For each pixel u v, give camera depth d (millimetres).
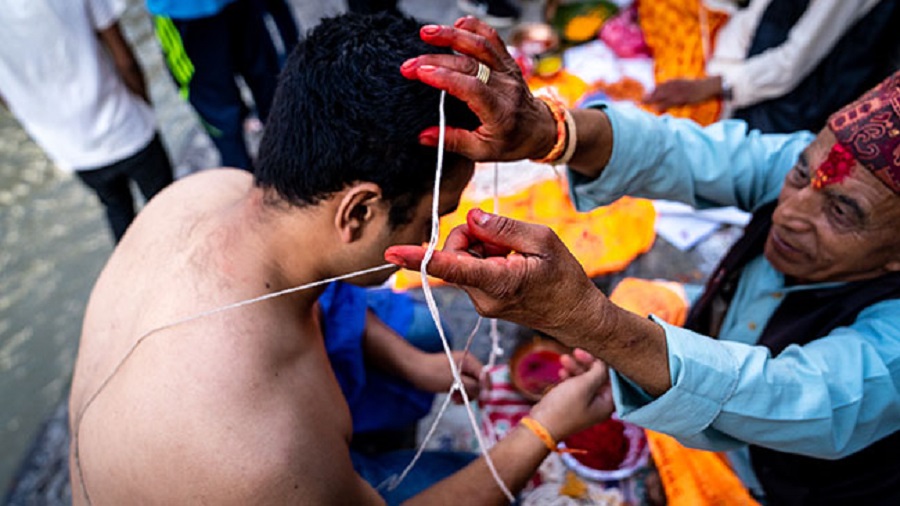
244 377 958
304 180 944
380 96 899
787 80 2326
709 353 996
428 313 1889
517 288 784
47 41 1977
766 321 1410
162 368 970
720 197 1463
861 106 1071
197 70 2375
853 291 1212
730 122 1482
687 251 2350
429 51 956
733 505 1449
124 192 2457
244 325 992
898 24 2146
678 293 1797
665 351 984
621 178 1354
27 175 3070
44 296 2555
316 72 924
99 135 2199
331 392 1104
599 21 3076
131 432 967
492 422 1831
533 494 1681
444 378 1712
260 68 2645
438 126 928
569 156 1205
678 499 1491
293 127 937
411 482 1508
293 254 1028
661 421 1033
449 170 998
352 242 1016
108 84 2172
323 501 988
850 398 1051
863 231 1110
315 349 1116
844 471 1284
